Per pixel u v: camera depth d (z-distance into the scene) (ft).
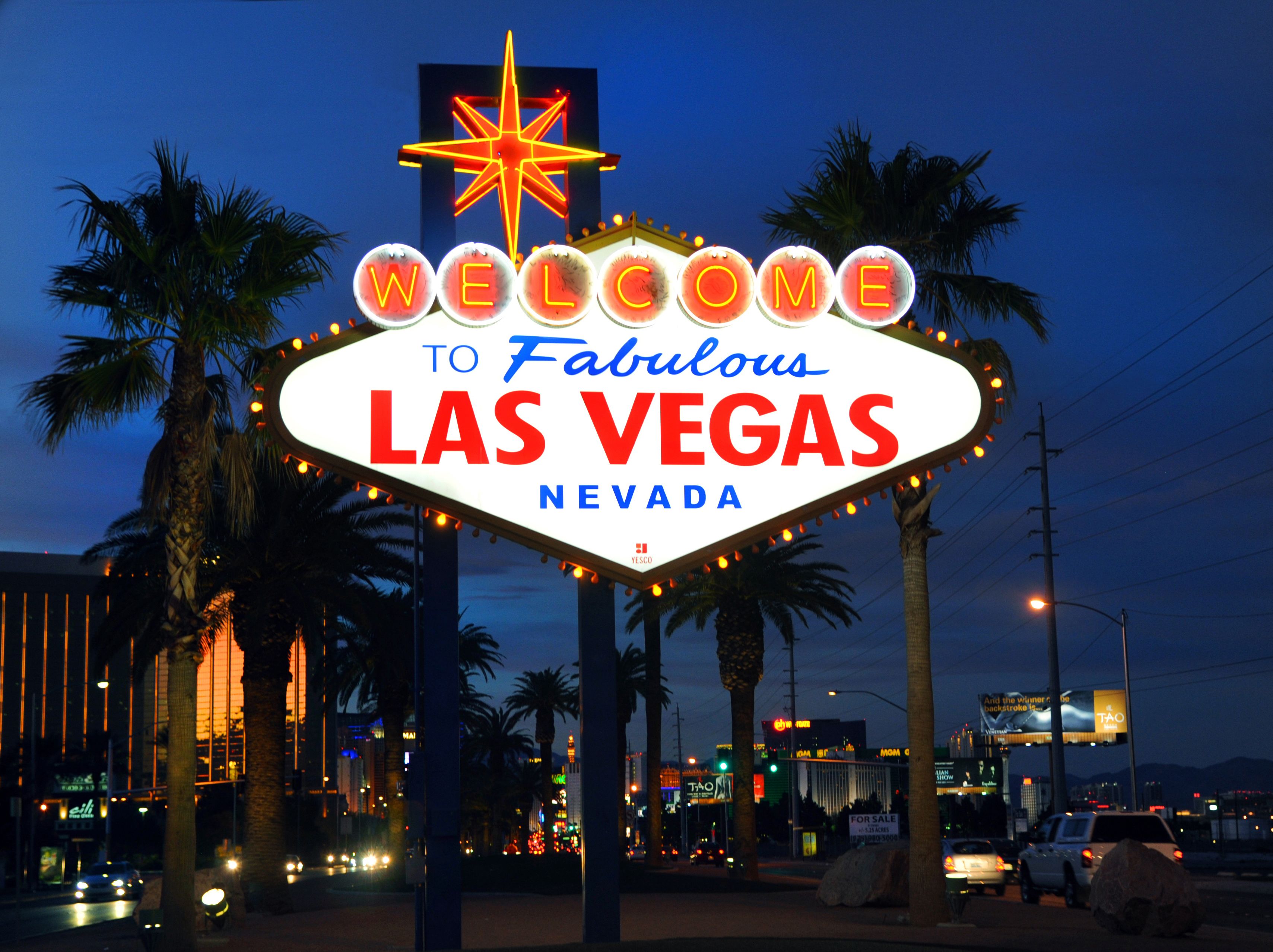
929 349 56.80
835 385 56.54
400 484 54.13
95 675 115.96
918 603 77.92
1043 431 173.68
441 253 58.95
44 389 68.59
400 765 163.22
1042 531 170.81
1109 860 62.08
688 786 413.59
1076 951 53.21
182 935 64.80
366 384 54.44
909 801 76.59
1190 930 60.08
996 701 343.46
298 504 107.96
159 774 569.64
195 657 67.87
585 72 61.05
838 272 57.21
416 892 58.59
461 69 60.59
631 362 55.93
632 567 54.85
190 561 68.44
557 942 66.80
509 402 55.06
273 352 71.67
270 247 68.49
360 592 119.14
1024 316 80.38
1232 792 279.90
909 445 56.24
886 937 64.49
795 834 300.40
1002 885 120.67
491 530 54.44
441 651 57.98
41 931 119.55
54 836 372.17
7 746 552.00
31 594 571.28
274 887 108.06
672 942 54.75
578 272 55.83
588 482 55.01
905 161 80.79
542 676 251.19
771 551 146.92
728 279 56.34
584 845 55.98
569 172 59.57
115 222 67.05
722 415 55.93
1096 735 329.93
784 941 55.42
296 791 280.72
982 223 81.25
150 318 68.74
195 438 69.05
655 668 187.42
